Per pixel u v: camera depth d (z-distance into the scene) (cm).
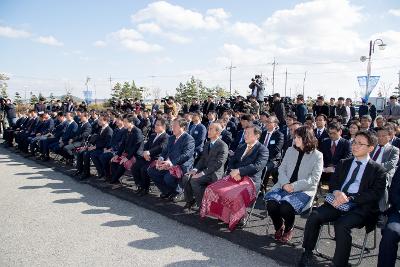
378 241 443
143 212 544
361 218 357
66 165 921
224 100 1470
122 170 706
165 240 431
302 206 408
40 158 1029
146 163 652
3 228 467
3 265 360
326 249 412
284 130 806
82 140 905
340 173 406
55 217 513
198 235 450
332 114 1116
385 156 529
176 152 613
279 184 453
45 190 672
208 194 471
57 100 1909
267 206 428
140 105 1545
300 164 443
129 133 695
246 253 397
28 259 375
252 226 483
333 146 607
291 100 1362
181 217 511
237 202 450
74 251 395
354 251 411
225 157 530
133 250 399
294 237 444
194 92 3925
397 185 367
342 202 366
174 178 588
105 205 578
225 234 447
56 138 974
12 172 845
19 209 550
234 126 935
